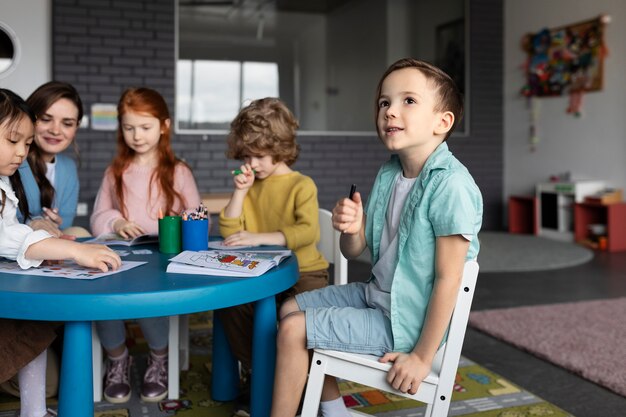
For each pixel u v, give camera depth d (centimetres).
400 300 130
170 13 520
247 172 185
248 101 208
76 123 214
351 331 130
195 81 536
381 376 127
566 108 565
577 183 524
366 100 592
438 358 135
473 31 616
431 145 136
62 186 222
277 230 187
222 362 185
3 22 480
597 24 527
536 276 390
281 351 132
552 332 260
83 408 122
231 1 541
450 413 182
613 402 193
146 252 159
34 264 134
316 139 574
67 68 494
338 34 579
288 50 564
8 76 486
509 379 213
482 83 623
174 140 530
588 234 525
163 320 187
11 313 113
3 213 152
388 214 143
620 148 514
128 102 200
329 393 143
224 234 188
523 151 615
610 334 257
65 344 121
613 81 518
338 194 584
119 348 188
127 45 509
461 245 124
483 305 316
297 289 183
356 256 155
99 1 499
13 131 141
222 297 122
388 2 593
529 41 595
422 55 607
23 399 150
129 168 211
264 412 148
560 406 190
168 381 188
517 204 603
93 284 120
